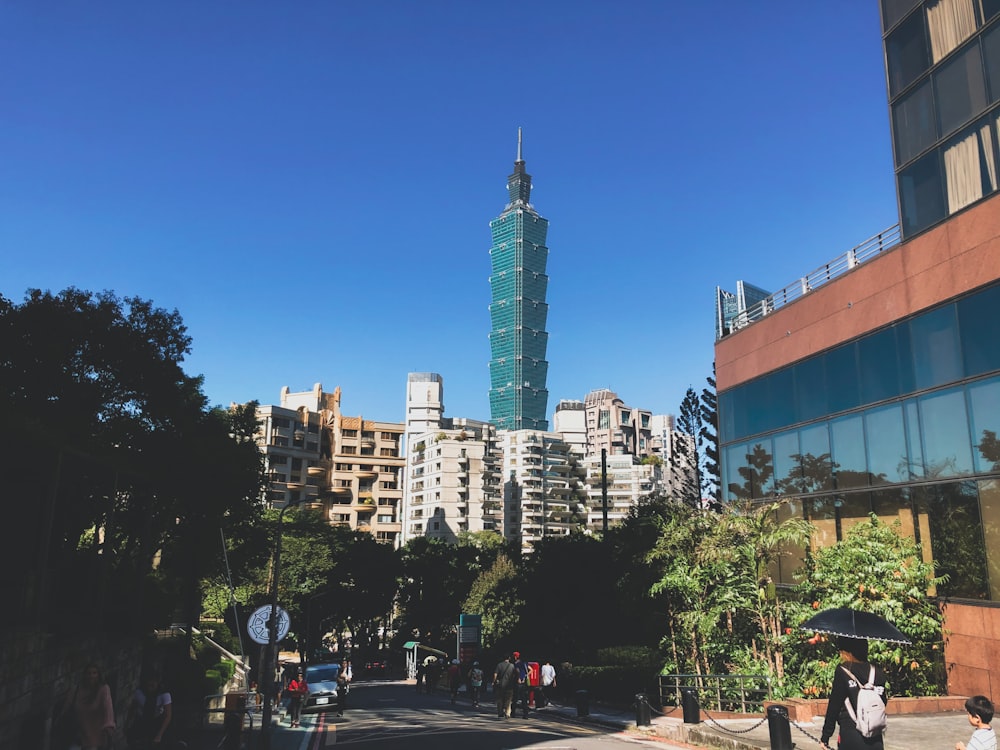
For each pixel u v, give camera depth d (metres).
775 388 25.84
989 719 6.32
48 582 13.38
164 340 25.17
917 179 20.28
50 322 23.00
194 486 25.88
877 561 17.78
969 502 17.50
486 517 165.88
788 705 15.50
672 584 21.22
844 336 22.42
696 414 43.09
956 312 18.36
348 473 142.12
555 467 195.62
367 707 27.94
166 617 23.77
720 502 28.56
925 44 20.44
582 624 31.81
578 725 18.94
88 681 8.79
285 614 15.09
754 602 19.73
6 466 12.43
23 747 10.19
